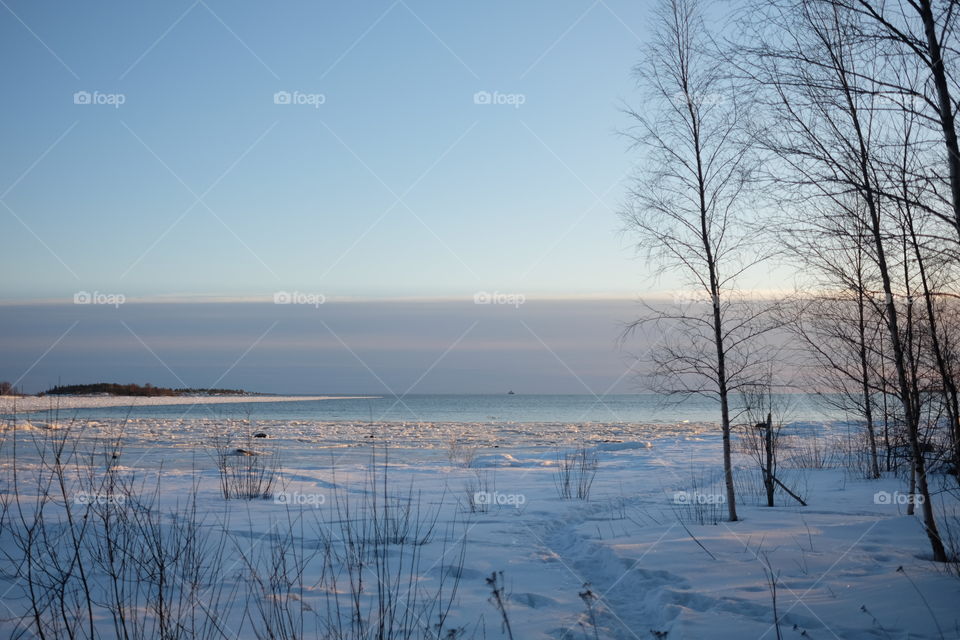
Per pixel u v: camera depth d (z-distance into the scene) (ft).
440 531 28.86
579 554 25.39
